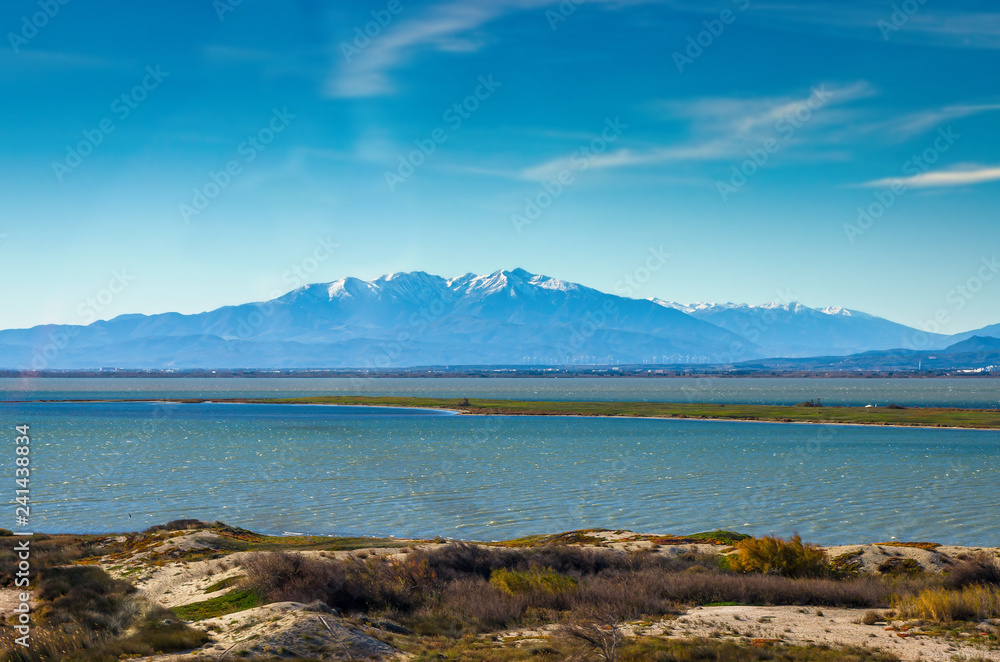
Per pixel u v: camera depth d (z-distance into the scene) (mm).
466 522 54719
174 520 50750
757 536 50156
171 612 24188
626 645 20906
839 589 28875
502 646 21703
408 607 26953
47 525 53406
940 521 54969
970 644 20922
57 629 21094
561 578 29859
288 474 78500
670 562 35094
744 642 21391
